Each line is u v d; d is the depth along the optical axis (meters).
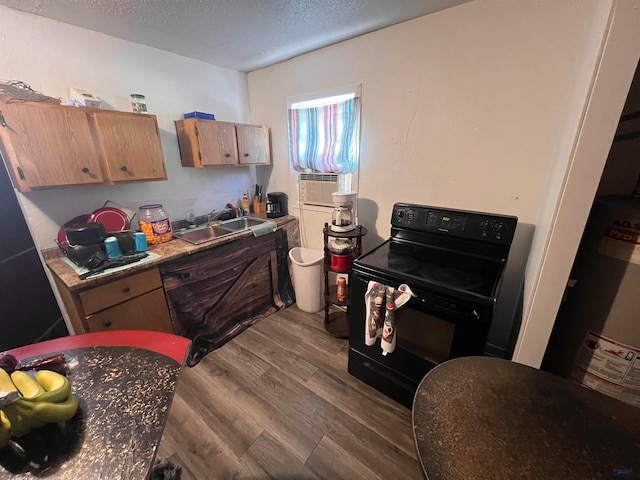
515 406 0.65
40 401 0.61
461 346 1.25
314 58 2.19
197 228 2.32
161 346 0.94
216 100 2.49
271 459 1.28
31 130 1.37
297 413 1.50
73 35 1.65
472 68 1.57
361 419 1.47
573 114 1.06
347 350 2.00
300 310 2.54
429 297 1.27
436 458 0.54
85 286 1.38
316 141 2.33
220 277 2.06
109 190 1.92
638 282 0.94
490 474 0.51
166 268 1.72
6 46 1.44
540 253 1.07
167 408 0.71
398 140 1.95
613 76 0.75
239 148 2.42
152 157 1.83
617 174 1.20
